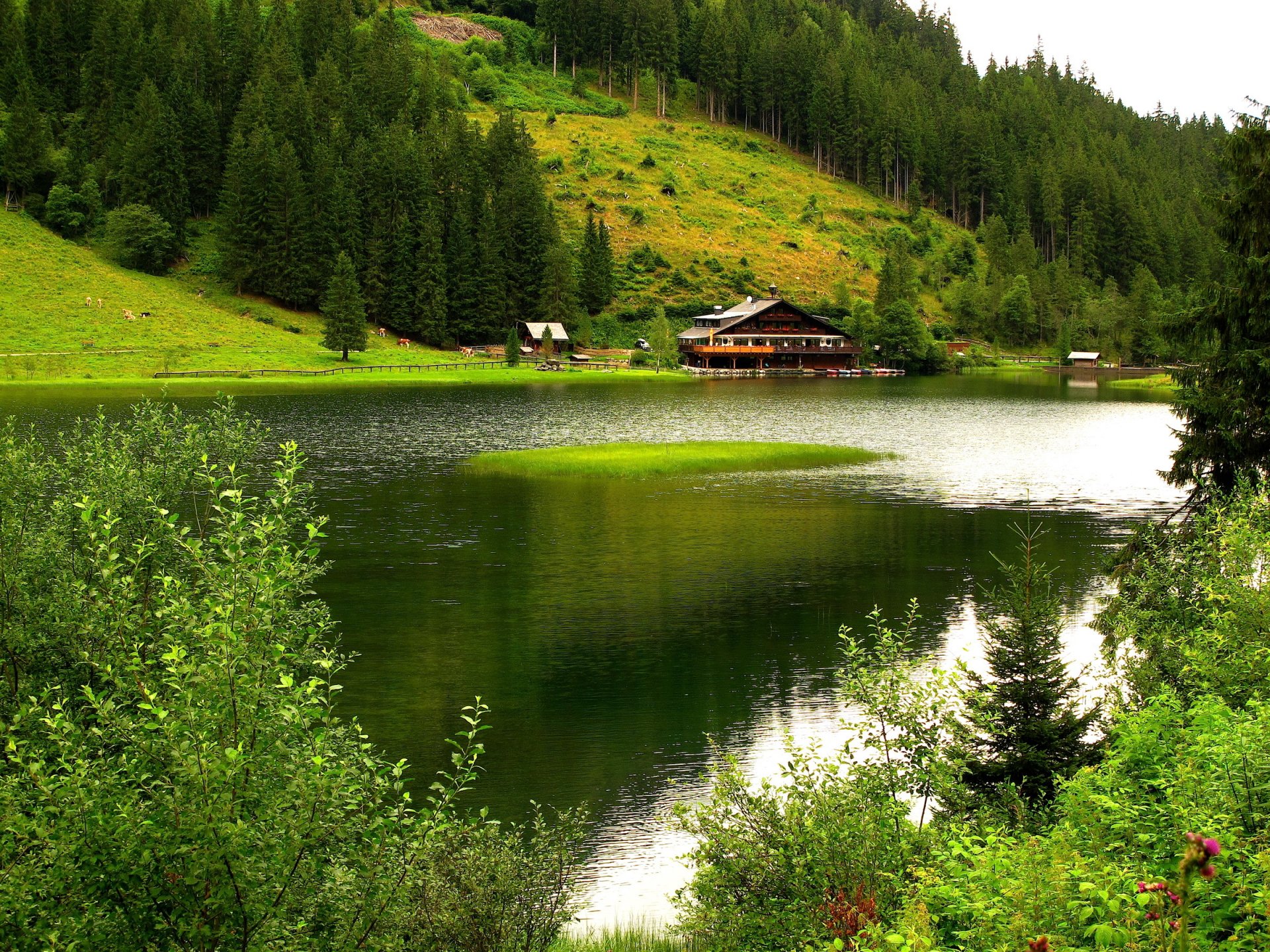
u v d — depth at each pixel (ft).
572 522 174.81
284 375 493.36
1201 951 30.96
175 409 76.84
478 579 136.56
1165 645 69.97
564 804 73.51
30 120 616.80
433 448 271.69
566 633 113.29
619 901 61.26
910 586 134.21
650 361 638.94
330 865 40.88
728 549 155.53
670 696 94.63
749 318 643.45
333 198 627.05
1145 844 38.99
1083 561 149.18
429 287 634.02
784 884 45.60
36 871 36.86
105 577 52.95
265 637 44.65
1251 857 33.50
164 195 624.59
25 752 43.29
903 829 46.55
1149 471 237.66
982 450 277.23
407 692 95.09
